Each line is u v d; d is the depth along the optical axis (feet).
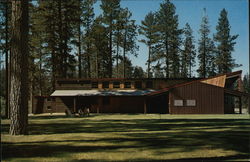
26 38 34.40
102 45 154.81
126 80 117.50
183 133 34.30
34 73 139.33
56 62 119.14
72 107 116.67
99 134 33.65
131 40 160.45
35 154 21.20
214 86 98.07
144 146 24.43
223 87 97.55
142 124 50.39
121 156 20.38
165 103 115.65
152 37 161.99
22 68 33.50
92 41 152.56
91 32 150.51
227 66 180.96
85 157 20.10
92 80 118.73
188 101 98.53
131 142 26.71
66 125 49.55
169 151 22.15
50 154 21.16
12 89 33.32
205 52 183.83
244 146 24.39
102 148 23.53
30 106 149.07
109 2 149.89
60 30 118.62
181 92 99.14
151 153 21.45
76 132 36.83
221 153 21.39
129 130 39.09
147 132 35.94
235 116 80.18
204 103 97.91
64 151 22.29
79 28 141.28
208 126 44.91
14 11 33.99
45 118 76.07
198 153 21.40
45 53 122.31
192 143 25.99
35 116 88.89
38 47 133.80
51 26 120.06
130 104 115.55
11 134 32.83
